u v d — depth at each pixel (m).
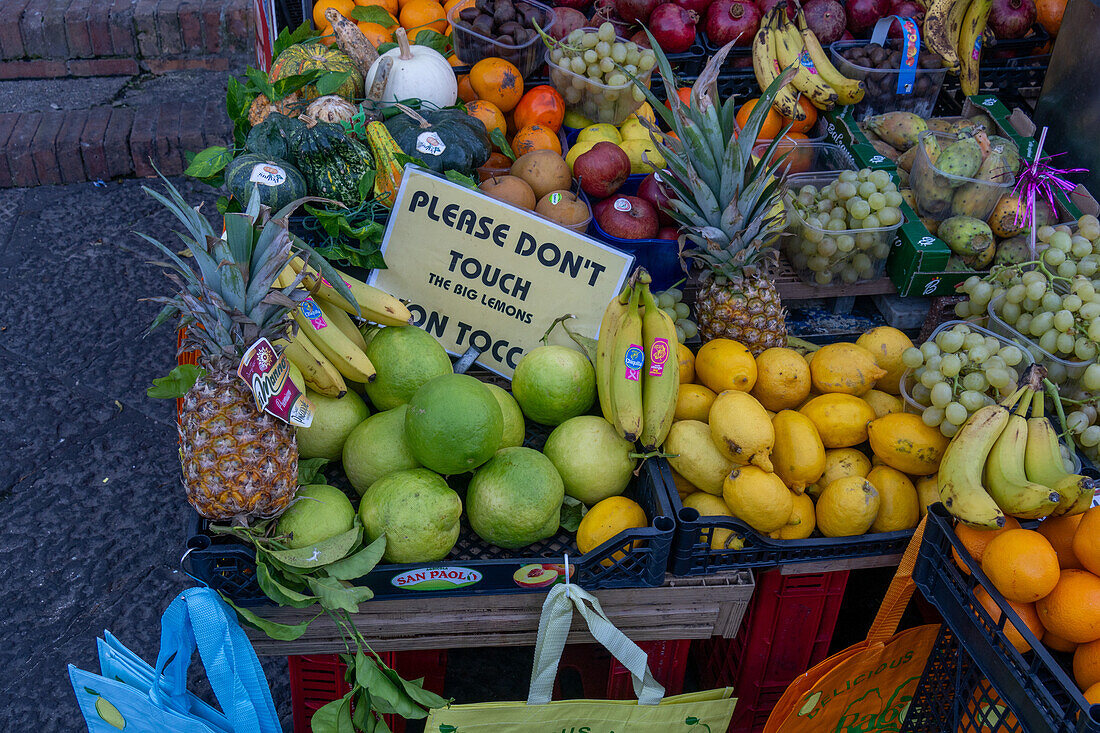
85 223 4.53
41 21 5.27
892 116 2.87
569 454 1.88
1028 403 1.74
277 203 2.17
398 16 3.59
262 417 1.60
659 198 2.46
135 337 3.88
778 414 1.92
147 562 3.01
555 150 2.76
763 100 1.98
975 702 1.69
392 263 2.24
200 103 5.16
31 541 3.06
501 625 1.82
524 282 2.20
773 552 1.83
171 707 1.71
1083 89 2.61
